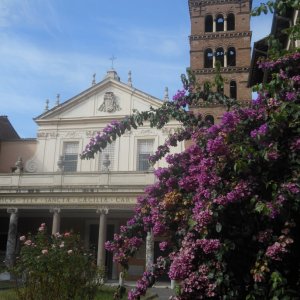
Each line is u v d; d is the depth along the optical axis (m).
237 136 7.04
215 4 42.25
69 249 15.02
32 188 36.06
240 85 39.12
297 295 5.96
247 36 40.44
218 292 6.25
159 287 30.23
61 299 13.44
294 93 6.88
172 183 7.88
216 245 6.24
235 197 6.34
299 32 7.77
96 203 34.84
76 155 40.12
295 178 6.21
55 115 41.19
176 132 9.16
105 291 21.05
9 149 42.28
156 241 36.47
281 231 6.31
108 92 40.19
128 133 39.59
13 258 35.00
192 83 8.70
